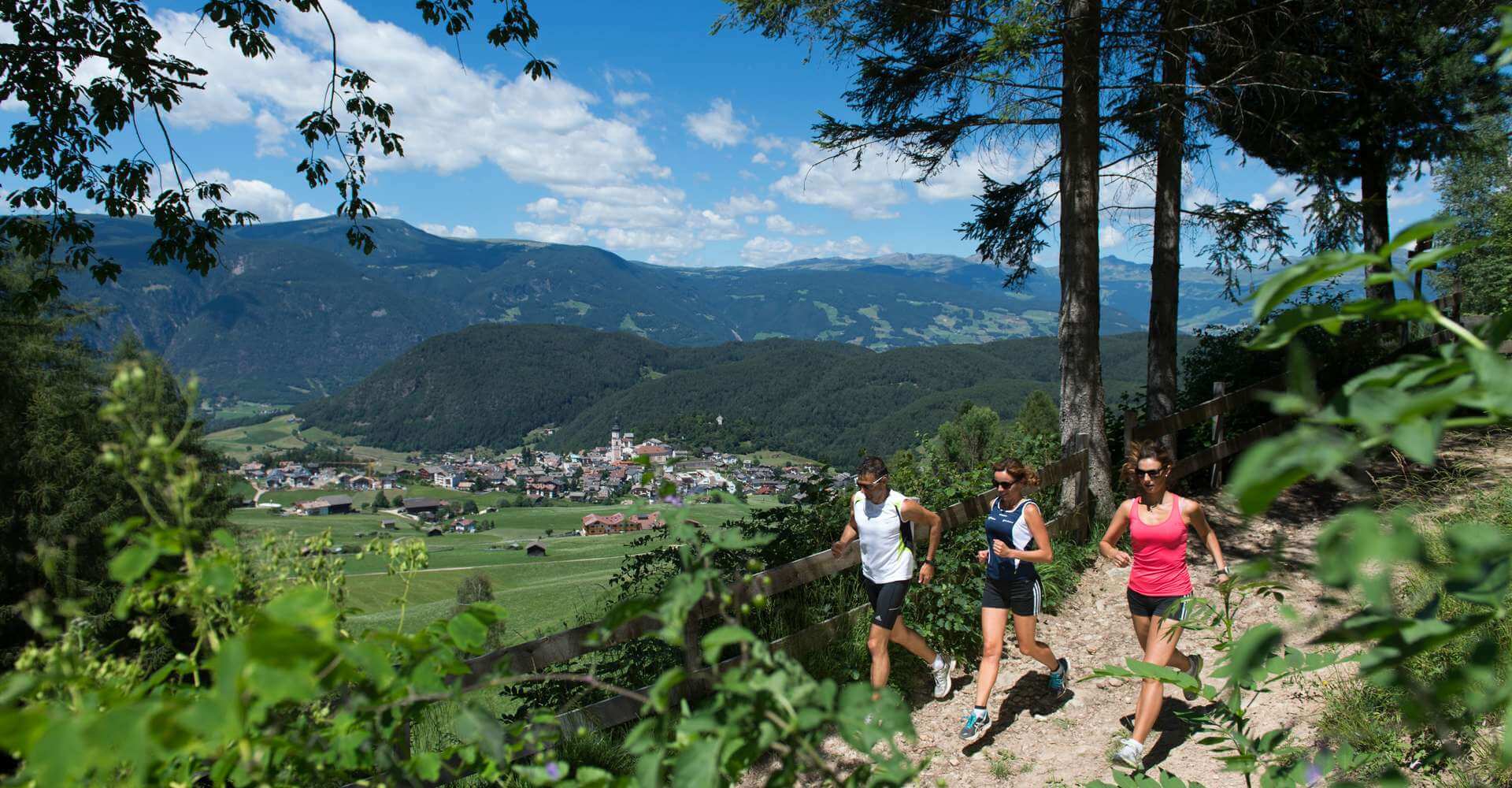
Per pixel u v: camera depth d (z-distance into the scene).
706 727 1.13
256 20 6.60
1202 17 7.28
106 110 6.28
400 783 1.49
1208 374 11.12
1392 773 0.90
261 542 1.62
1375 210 10.52
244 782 1.30
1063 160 7.45
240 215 7.12
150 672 1.49
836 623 5.31
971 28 7.66
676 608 1.19
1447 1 8.80
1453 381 0.49
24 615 1.29
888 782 1.10
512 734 1.50
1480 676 0.65
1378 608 0.65
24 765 1.05
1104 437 7.46
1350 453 0.47
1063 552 6.73
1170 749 4.09
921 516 4.52
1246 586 1.69
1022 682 5.18
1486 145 10.20
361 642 1.08
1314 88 8.34
